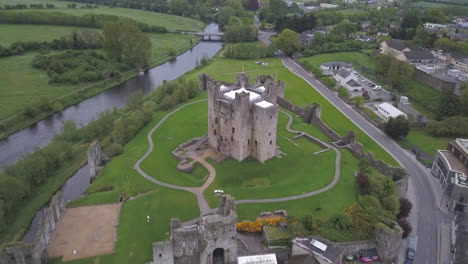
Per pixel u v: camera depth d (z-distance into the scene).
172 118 171.62
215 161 133.38
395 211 108.12
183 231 84.12
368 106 197.50
